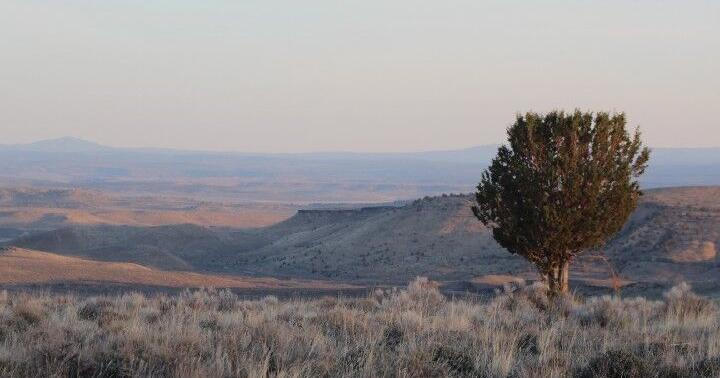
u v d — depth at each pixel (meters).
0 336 13.52
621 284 71.25
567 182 33.03
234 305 23.53
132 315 17.48
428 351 12.51
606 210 33.31
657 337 14.41
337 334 15.25
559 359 12.31
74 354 11.12
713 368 11.66
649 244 106.00
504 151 34.88
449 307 21.25
